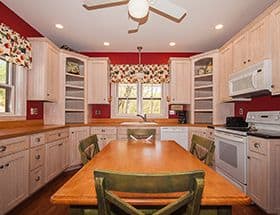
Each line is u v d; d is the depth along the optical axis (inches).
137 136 106.0
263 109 129.2
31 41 134.1
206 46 180.1
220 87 160.1
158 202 34.2
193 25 136.4
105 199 31.8
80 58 173.2
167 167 50.4
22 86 132.1
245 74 117.2
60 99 158.7
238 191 36.5
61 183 130.8
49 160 123.2
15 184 89.6
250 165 99.8
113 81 193.8
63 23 134.3
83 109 177.2
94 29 143.4
